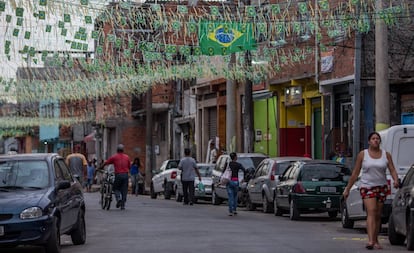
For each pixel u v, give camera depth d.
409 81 43.19
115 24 30.52
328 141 49.84
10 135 136.88
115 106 98.50
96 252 23.12
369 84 44.91
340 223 33.88
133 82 49.34
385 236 28.33
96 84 50.97
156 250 23.17
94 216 38.00
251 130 50.31
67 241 26.83
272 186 40.09
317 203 34.47
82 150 119.38
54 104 104.69
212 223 33.25
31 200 21.50
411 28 43.53
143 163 98.62
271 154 61.19
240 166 39.28
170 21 31.19
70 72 50.44
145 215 38.69
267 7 32.75
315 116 54.75
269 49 43.06
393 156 28.16
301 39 48.03
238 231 29.25
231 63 46.69
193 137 78.81
